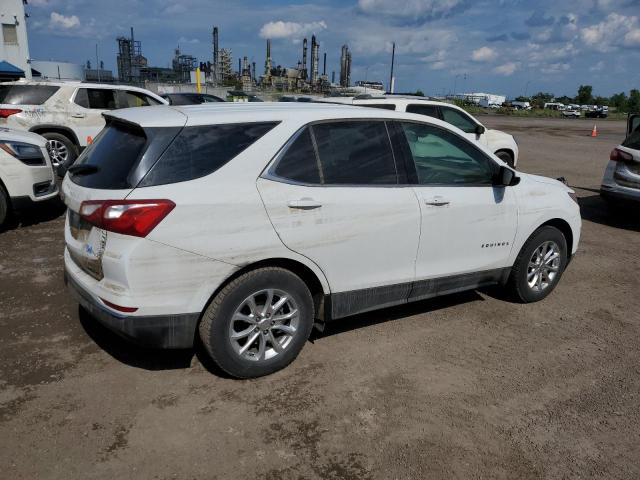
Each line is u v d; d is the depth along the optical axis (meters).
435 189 4.09
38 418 3.05
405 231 3.91
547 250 5.04
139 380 3.47
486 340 4.27
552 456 2.94
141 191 3.01
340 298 3.78
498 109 75.44
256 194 3.27
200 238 3.10
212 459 2.79
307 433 3.03
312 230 3.48
